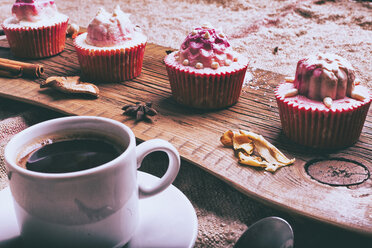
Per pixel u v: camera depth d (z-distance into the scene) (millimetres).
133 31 559
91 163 266
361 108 420
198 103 491
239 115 483
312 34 717
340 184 389
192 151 425
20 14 592
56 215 251
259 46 680
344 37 699
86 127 293
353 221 355
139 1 923
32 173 240
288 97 436
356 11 799
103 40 536
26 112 496
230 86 485
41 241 265
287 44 686
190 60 486
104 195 254
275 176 398
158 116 480
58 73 571
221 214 386
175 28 761
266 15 795
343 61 431
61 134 290
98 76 550
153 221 296
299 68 437
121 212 268
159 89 535
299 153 427
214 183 409
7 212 297
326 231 372
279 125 467
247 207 389
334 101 426
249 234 295
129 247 281
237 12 829
